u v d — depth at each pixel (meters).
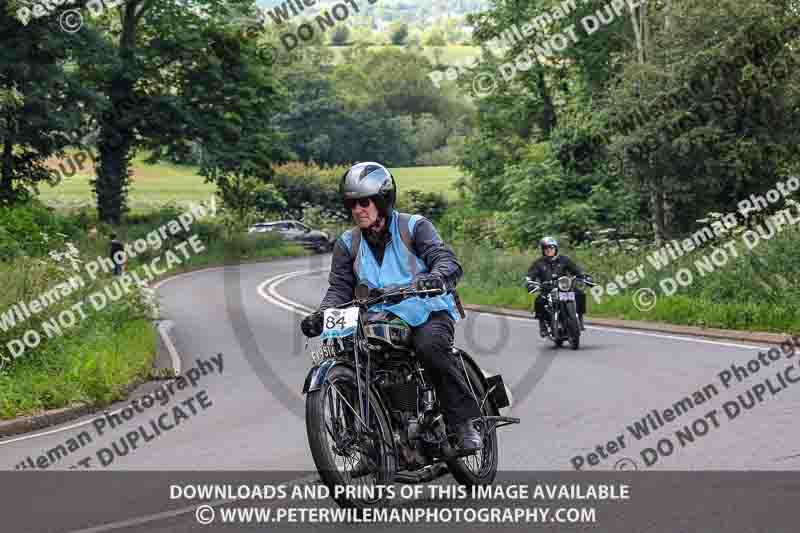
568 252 43.44
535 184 62.56
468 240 67.69
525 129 81.69
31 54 57.00
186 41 69.75
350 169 9.87
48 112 56.56
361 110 151.38
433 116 165.25
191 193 113.12
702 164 41.94
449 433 9.82
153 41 71.25
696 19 41.22
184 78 73.44
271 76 74.81
